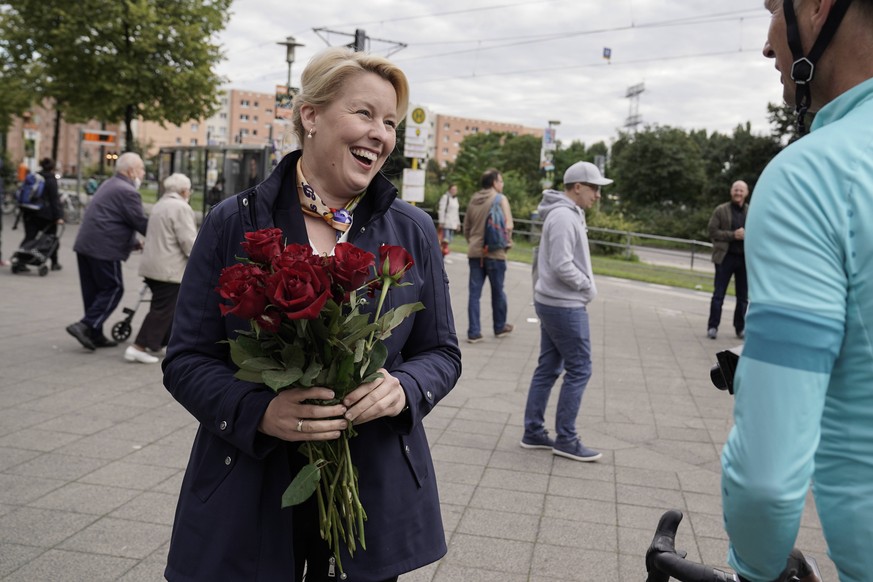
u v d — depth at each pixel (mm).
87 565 3375
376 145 1961
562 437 5078
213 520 1830
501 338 9430
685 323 11180
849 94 1205
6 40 22156
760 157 47031
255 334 1673
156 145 132625
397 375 1912
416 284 2033
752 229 1173
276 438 1771
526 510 4211
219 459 1866
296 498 1658
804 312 1084
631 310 12320
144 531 3727
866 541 1104
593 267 19953
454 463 4926
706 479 4797
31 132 41500
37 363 6992
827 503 1151
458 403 6391
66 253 16328
